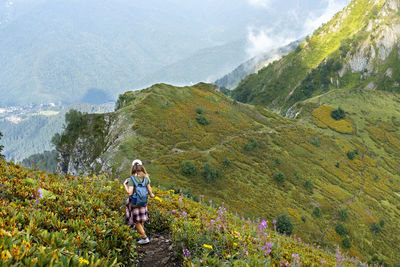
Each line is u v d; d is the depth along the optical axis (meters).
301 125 113.69
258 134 93.56
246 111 111.56
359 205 73.56
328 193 74.62
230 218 11.28
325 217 64.31
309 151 94.25
